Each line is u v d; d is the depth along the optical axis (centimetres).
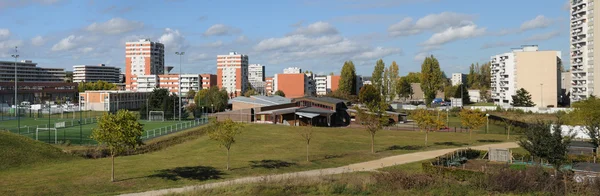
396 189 2792
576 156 4575
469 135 7681
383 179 3012
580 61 12756
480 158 5056
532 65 14525
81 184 3397
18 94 16825
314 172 4122
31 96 17550
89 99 13388
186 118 10819
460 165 4409
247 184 3058
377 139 7025
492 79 18625
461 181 3159
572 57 13175
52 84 18688
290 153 5291
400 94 18762
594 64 11925
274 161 4675
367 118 5634
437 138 7225
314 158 4962
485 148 5919
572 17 13188
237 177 3862
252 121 9975
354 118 10400
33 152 4391
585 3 12469
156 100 10931
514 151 5616
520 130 8050
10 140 4481
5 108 11062
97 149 5156
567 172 3172
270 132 7356
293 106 11250
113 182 3491
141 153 5272
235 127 4353
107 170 3919
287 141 6359
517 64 14712
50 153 4528
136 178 3647
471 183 2917
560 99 15900
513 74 15188
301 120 9575
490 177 2889
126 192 3194
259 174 3994
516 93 14175
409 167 4394
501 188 2748
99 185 3388
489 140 7012
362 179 3175
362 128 8788
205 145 5669
